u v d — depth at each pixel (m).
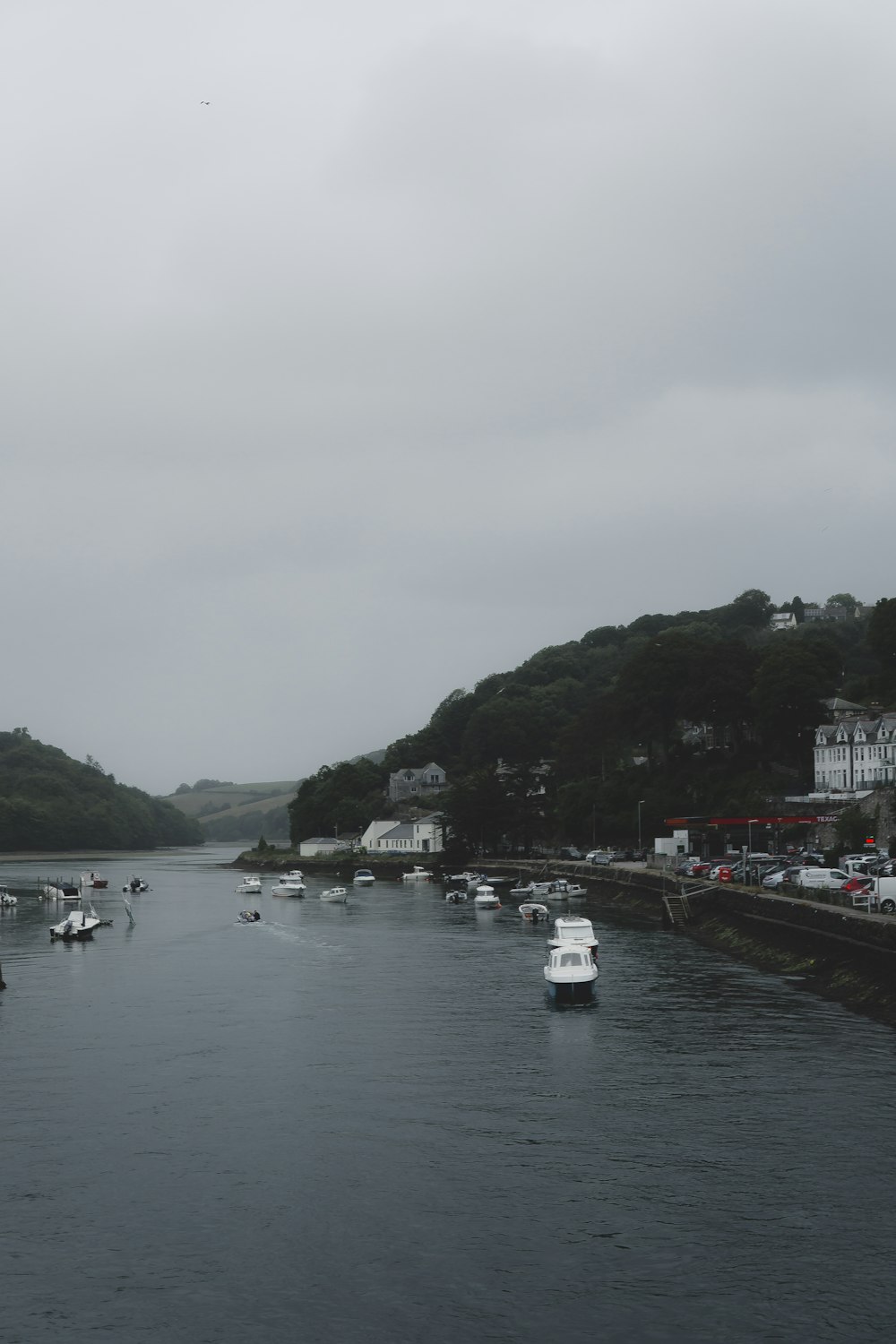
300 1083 63.97
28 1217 46.41
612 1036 73.19
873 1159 50.09
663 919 134.25
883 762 186.62
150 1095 62.06
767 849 186.00
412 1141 54.16
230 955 119.44
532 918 151.12
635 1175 49.22
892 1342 36.34
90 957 119.69
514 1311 38.62
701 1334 37.03
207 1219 45.97
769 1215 44.94
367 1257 42.53
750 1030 73.06
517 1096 60.66
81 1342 37.31
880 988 78.50
